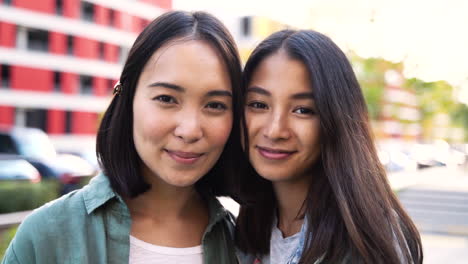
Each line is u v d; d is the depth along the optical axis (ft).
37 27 89.40
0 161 27.43
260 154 5.74
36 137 35.42
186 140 5.06
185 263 5.60
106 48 103.04
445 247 25.81
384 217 5.34
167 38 5.18
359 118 5.66
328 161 5.44
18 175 26.81
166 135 5.14
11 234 17.33
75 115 96.58
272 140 5.49
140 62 5.25
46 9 90.68
